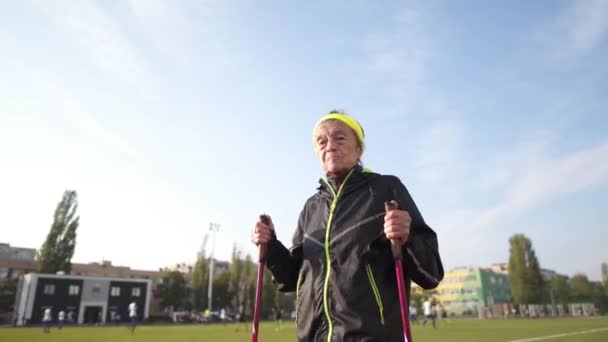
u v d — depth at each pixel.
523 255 65.31
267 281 65.06
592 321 32.12
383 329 1.54
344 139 2.05
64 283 46.75
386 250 1.71
